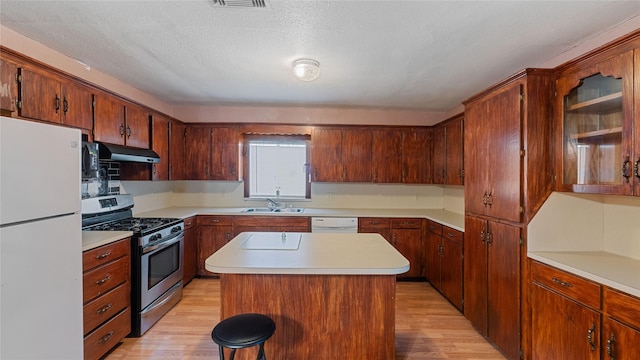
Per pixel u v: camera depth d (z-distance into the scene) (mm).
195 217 3770
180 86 3174
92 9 1689
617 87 1601
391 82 2975
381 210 4184
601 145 1754
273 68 2621
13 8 1672
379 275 1763
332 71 2660
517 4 1617
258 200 4375
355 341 1783
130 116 2914
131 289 2418
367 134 4082
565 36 1978
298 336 1780
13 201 1251
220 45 2154
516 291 2039
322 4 1626
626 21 1785
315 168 4082
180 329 2570
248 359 1792
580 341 1618
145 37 2037
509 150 2084
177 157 3854
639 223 1800
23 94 1845
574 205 1983
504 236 2156
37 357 1355
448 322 2754
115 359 2156
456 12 1696
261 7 1658
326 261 1726
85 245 1938
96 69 2656
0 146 1200
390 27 1868
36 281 1352
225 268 1605
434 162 4023
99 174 2785
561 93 1896
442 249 3334
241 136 4277
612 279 1467
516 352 2039
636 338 1348
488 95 2326
